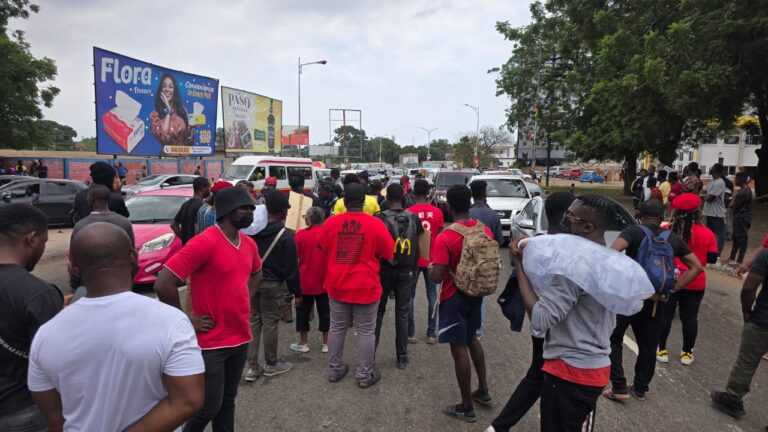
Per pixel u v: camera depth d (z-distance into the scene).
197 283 2.77
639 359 3.93
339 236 4.07
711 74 15.12
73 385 1.44
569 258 2.23
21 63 24.36
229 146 30.61
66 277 8.17
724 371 4.55
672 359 4.84
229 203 2.79
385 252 4.10
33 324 1.84
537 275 2.32
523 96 33.84
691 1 16.17
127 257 1.54
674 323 6.07
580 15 23.30
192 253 2.67
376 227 4.06
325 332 4.96
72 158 23.64
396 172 43.00
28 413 1.90
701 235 4.65
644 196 13.63
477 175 13.41
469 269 3.36
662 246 3.67
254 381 4.26
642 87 17.17
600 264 2.19
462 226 3.56
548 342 2.48
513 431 3.46
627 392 3.93
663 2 19.27
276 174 19.05
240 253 2.88
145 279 6.74
